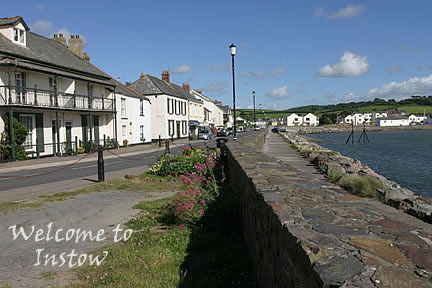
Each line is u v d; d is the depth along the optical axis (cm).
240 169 655
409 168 2445
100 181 1241
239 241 564
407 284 172
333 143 5991
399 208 693
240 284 406
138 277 435
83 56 3372
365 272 186
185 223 654
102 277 436
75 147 2658
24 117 2303
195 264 475
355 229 260
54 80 2570
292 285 241
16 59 2198
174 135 4919
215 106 8456
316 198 367
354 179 879
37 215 764
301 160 1788
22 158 2169
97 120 3162
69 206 854
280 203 339
